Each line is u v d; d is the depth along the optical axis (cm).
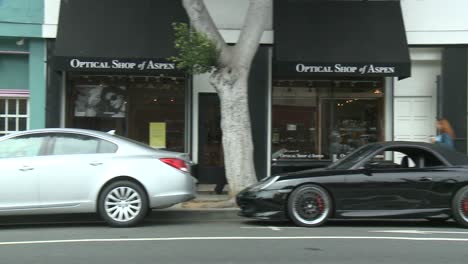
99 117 1352
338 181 872
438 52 1373
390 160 902
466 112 1340
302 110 1383
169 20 1262
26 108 1360
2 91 1338
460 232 839
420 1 1347
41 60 1323
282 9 1309
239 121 1066
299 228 870
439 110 1342
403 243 738
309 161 1373
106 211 859
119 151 871
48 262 621
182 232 832
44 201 841
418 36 1347
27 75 1347
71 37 1216
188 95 1352
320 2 1326
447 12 1349
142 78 1358
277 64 1236
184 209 1018
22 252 675
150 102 1363
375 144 916
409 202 870
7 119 1355
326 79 1376
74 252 675
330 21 1293
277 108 1374
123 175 857
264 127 1348
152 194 861
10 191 831
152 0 1287
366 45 1260
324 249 695
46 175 841
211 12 1335
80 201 851
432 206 870
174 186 869
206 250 688
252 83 1345
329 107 1385
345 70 1237
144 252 675
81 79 1345
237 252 676
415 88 1388
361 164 883
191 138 1348
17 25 1300
